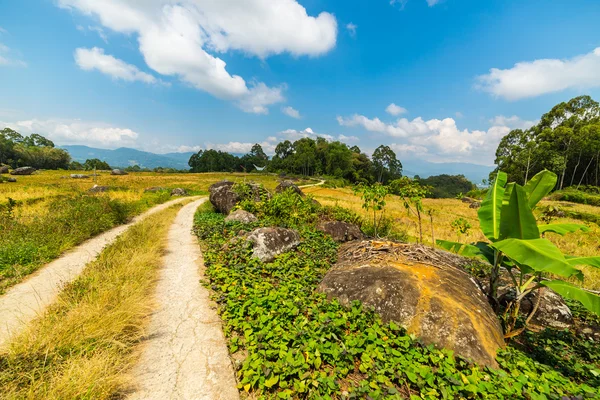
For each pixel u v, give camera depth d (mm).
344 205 24359
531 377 3447
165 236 11289
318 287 5746
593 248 11914
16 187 25453
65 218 10867
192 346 4004
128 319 4250
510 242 3904
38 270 6867
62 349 3473
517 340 4832
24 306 5008
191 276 6828
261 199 15953
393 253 5828
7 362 3150
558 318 5566
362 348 3770
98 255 7516
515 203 4141
